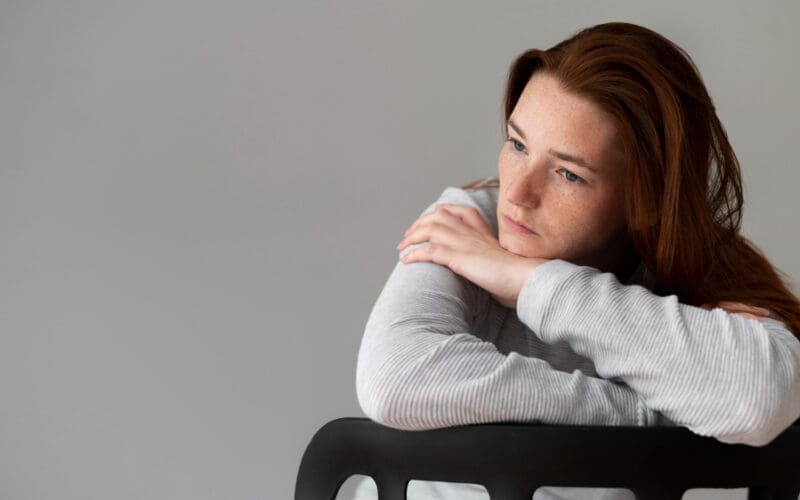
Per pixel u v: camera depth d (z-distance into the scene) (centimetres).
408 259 122
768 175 243
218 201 243
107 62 240
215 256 244
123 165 242
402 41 240
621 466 94
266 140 241
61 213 244
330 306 245
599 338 105
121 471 248
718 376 99
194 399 247
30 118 242
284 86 240
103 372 246
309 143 241
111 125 241
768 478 98
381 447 98
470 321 121
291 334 246
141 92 241
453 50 240
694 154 124
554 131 114
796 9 240
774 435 98
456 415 100
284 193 243
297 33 239
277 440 248
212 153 242
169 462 248
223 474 248
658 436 94
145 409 247
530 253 119
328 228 243
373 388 101
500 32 240
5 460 247
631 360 103
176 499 248
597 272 111
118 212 243
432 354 102
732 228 133
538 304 109
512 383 101
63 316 245
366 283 244
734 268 130
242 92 240
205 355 246
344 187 242
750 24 240
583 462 93
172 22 239
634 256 134
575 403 102
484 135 241
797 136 243
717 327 103
